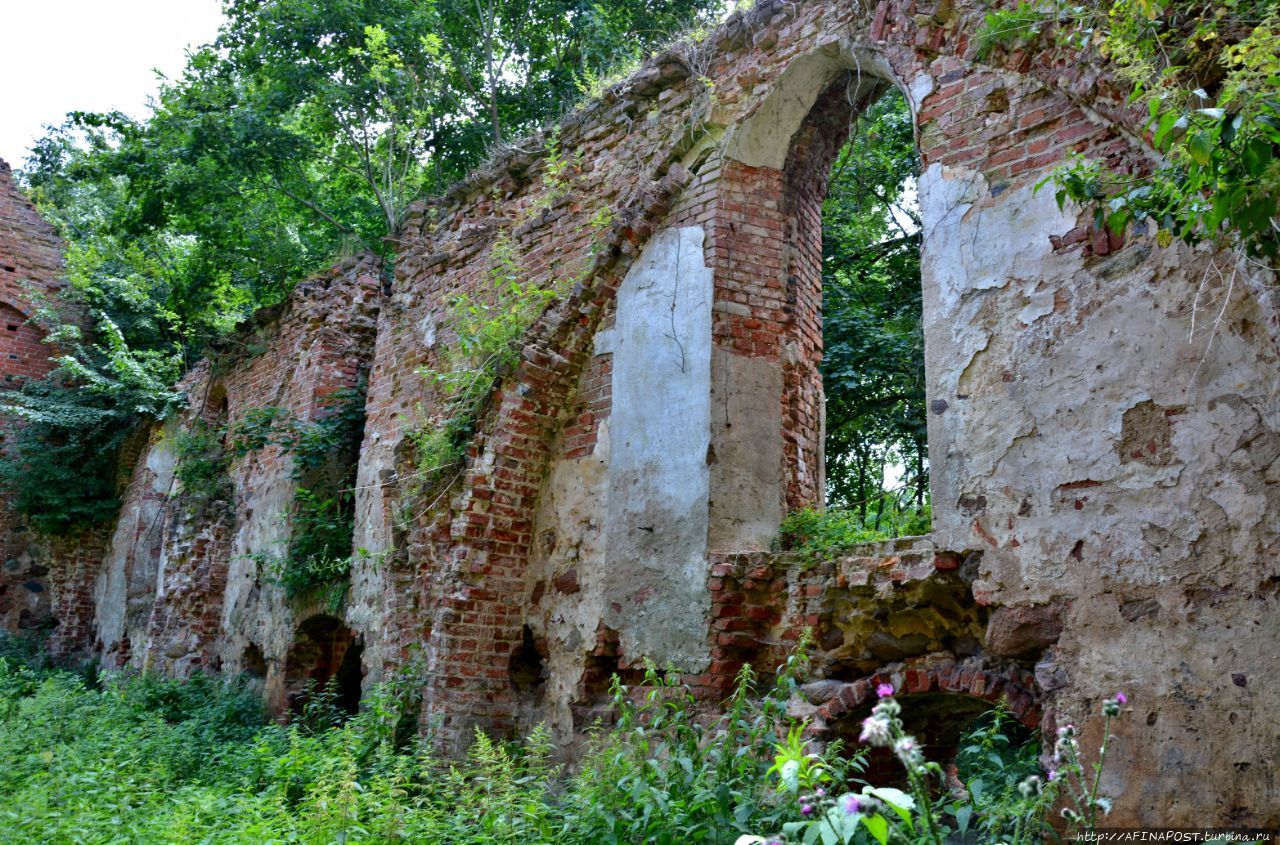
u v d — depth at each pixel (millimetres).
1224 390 4449
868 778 5703
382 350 10992
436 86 16969
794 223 7484
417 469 8773
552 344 7840
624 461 7289
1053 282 5129
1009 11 5484
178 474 14555
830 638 5914
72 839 5305
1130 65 4566
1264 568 4207
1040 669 4758
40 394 18031
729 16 7449
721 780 4758
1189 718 4285
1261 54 3686
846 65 6934
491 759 5891
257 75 17625
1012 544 4996
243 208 18766
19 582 17938
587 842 4785
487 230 9477
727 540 6637
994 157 5543
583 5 17359
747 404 6938
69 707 10680
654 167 7656
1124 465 4695
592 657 7145
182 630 13602
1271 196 3594
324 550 10867
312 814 5359
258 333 14203
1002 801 4125
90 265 19375
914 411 11922
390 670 8508
